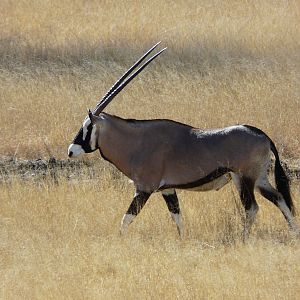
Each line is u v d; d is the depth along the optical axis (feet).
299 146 170.71
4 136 174.40
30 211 134.62
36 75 208.85
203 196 139.74
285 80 201.98
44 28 252.42
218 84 199.21
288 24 249.55
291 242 122.42
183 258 116.16
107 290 104.99
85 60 220.02
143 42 233.96
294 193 145.69
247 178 128.16
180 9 269.23
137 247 119.85
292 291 104.17
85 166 164.86
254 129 128.98
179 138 128.88
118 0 275.80
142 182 129.08
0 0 278.26
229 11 266.36
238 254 117.19
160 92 197.98
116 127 129.08
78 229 129.18
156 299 102.63
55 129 175.01
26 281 107.86
